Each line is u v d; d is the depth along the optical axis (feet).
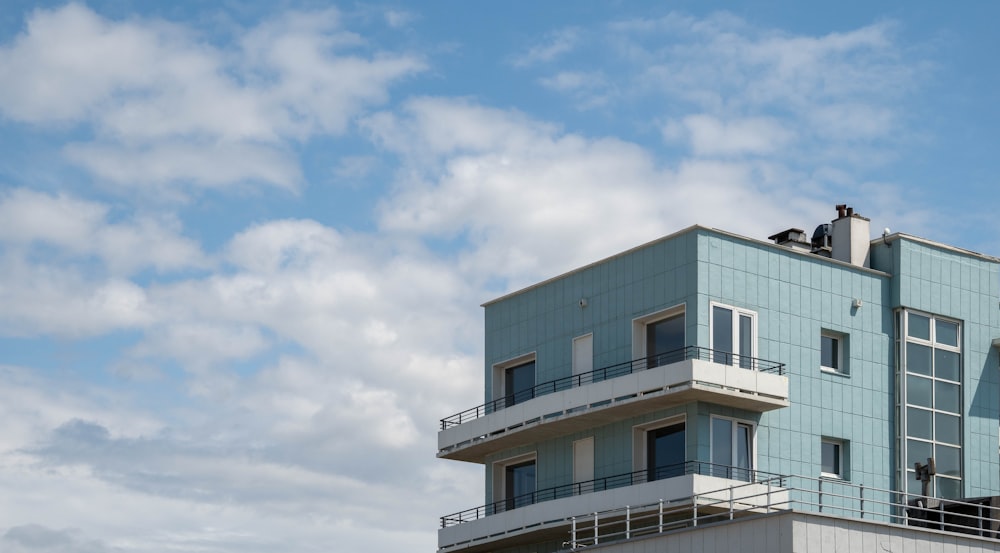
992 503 143.33
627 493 150.51
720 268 153.48
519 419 164.14
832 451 157.69
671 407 151.64
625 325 158.51
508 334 174.60
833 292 161.07
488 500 173.47
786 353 155.84
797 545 119.24
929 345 165.27
